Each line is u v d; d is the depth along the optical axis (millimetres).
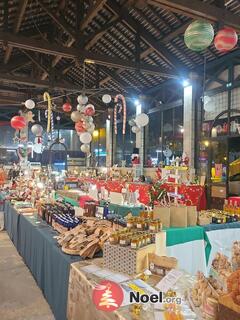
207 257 3180
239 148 7543
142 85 11062
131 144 12781
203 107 8047
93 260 2299
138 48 7934
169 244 2865
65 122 16469
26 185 7477
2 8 6828
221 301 1270
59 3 7551
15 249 5207
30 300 3221
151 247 2156
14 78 9680
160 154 10758
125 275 1944
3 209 7117
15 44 6609
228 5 6031
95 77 11164
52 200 5098
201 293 1486
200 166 8539
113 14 7656
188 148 8805
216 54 7848
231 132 7609
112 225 2967
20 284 3652
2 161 15812
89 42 7785
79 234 2740
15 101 13195
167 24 7398
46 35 9203
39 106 13312
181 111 9711
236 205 4145
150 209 3426
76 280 2016
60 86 10203
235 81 7543
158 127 10922
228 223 3447
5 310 3016
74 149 17062
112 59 7637
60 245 2777
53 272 2729
